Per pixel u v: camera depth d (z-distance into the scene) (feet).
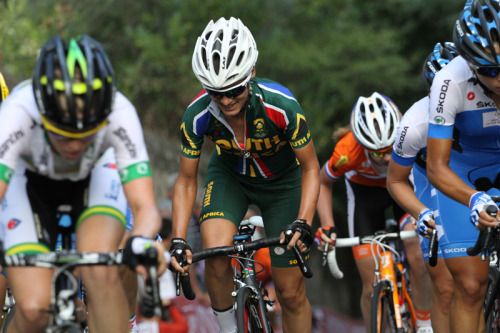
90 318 32.94
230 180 46.52
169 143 115.34
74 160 32.94
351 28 147.02
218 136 43.32
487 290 44.75
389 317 49.78
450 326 41.68
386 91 146.00
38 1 117.39
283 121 42.11
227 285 43.57
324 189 59.88
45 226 34.01
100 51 30.50
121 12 121.60
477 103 38.68
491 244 38.83
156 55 115.14
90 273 32.04
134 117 33.01
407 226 56.70
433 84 38.83
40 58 29.81
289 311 46.80
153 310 28.91
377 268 50.67
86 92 28.94
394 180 45.11
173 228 42.39
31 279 31.73
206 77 39.63
